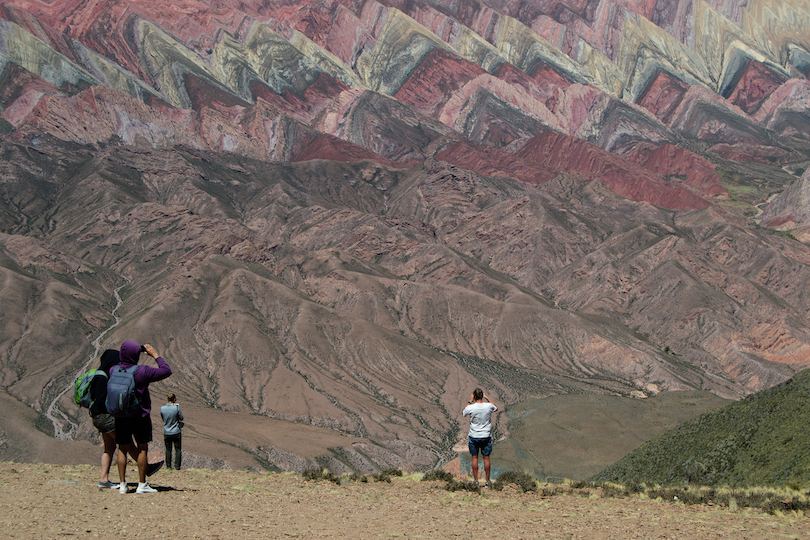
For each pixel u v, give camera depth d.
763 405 35.59
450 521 12.25
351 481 18.17
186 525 10.38
